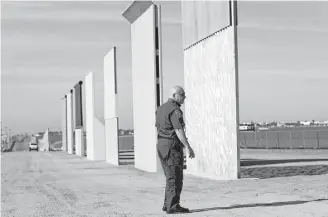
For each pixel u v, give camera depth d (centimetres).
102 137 3288
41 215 780
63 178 1598
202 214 704
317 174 1409
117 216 728
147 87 1898
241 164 2089
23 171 2055
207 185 1170
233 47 1330
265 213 694
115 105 2516
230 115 1362
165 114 703
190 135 1692
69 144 5253
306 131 3638
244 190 1015
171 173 718
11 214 809
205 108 1546
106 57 2820
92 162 2905
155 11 1819
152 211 762
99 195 1038
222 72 1407
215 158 1475
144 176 1594
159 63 1825
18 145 12012
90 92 3444
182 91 713
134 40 2106
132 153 4222
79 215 759
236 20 1330
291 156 2698
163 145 712
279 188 1026
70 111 5075
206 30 1508
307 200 817
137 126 2081
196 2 1591
